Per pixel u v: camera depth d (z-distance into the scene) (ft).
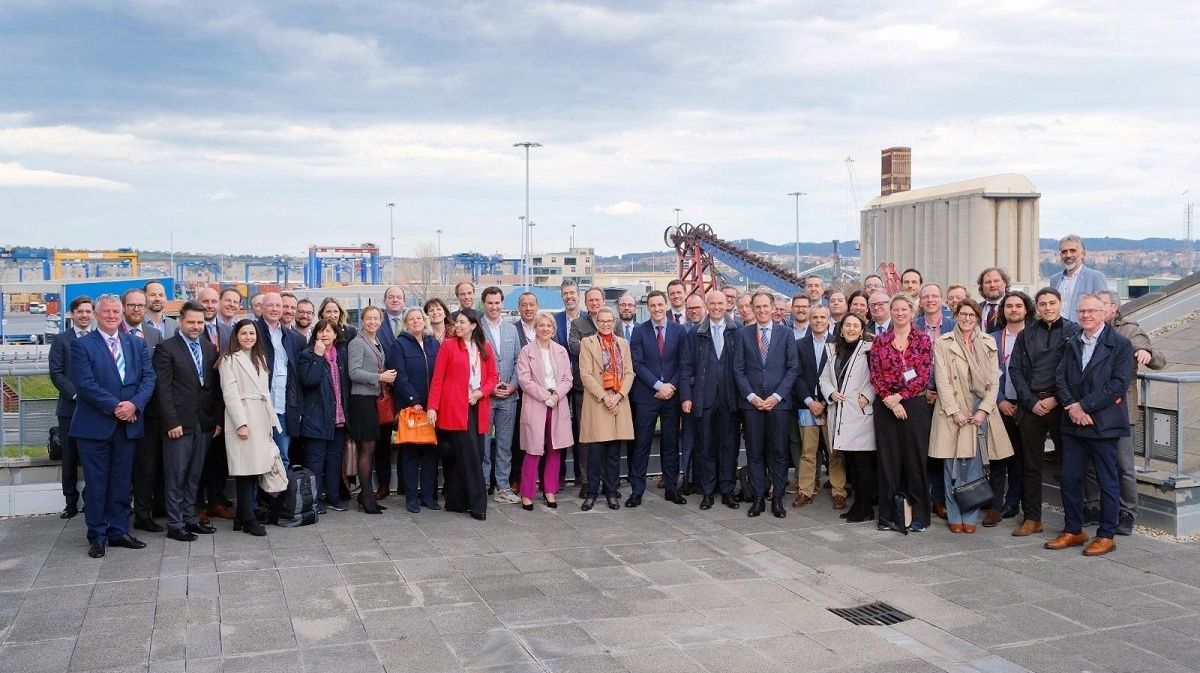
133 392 22.88
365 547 23.72
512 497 29.27
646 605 19.30
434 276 313.94
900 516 25.31
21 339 129.08
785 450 27.50
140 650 16.48
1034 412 24.32
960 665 16.03
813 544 24.31
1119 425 22.49
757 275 103.50
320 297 148.87
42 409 27.76
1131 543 23.71
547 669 15.80
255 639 17.08
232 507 27.40
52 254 253.24
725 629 17.87
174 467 23.98
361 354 27.25
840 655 16.52
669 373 28.96
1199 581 20.56
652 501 29.76
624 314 31.55
